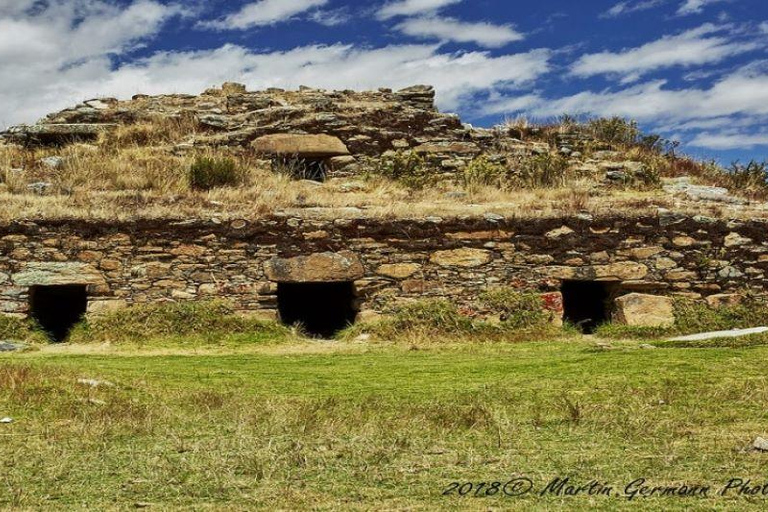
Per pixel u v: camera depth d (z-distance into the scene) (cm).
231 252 1536
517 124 2347
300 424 721
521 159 2122
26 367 941
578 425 711
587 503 516
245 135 2105
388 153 2111
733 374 890
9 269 1494
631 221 1596
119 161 1919
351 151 2116
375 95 2383
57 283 1497
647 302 1567
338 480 570
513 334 1491
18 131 2123
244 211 1566
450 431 701
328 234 1556
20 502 523
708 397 790
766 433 666
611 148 2289
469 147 2147
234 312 1519
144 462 612
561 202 1658
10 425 715
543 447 648
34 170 1862
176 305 1493
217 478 571
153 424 721
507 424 714
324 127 2112
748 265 1609
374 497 532
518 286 1571
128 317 1467
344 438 680
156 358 1241
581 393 838
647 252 1593
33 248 1505
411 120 2169
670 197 1839
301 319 1720
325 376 1017
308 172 2153
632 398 799
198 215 1537
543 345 1376
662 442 650
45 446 652
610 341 1427
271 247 1545
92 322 1473
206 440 673
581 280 1586
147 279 1515
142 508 515
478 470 589
